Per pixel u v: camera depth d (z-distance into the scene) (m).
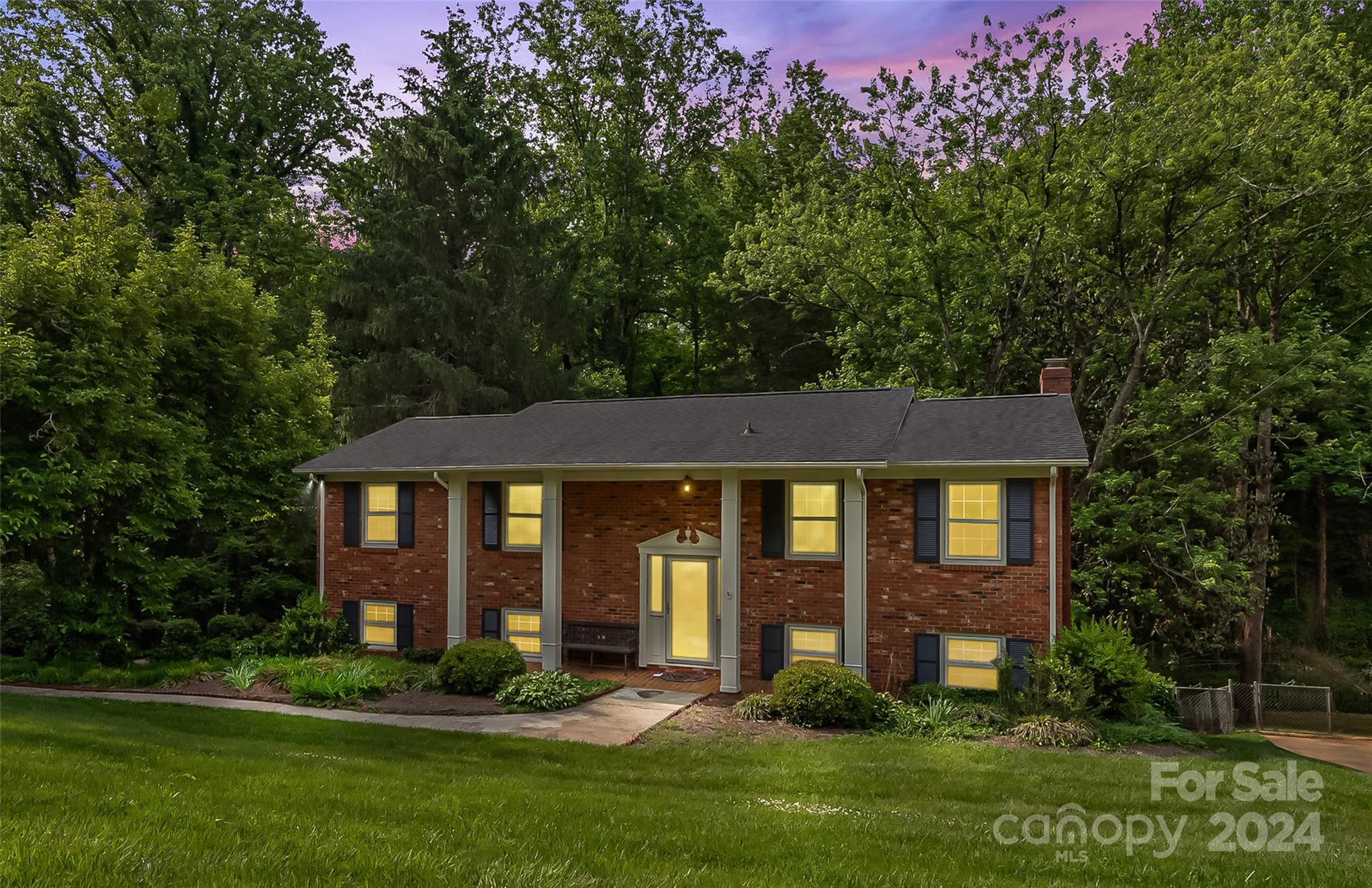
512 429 21.81
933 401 19.58
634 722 14.42
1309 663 28.48
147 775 8.19
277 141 36.59
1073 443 15.98
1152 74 24.20
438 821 7.08
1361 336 28.58
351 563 21.77
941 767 11.66
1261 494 26.17
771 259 28.91
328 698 15.84
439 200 33.69
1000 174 26.59
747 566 18.16
